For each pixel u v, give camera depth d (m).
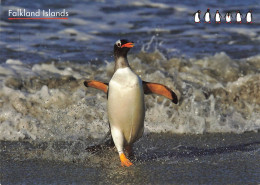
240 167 8.93
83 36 22.94
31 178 8.38
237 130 12.12
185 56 19.47
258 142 11.07
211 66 17.31
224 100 14.22
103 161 9.44
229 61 17.62
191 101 13.51
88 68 17.27
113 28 24.81
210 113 12.88
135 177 8.36
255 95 14.50
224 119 12.77
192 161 9.38
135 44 21.61
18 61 17.58
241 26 25.86
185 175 8.43
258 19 27.42
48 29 23.98
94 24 25.52
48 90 13.72
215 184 7.93
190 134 11.77
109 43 21.78
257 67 17.41
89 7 29.39
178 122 12.38
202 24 26.23
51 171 8.80
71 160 9.52
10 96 13.31
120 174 8.56
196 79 15.79
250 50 20.66
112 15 27.75
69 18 26.44
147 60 17.84
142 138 11.34
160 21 26.66
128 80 8.68
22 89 14.59
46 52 19.58
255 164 9.16
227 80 16.23
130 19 27.00
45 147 10.55
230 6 31.02
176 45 21.50
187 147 10.61
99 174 8.58
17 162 9.39
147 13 28.58
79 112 12.66
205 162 9.31
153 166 9.05
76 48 20.58
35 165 9.20
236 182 8.01
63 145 10.72
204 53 20.05
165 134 11.75
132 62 16.94
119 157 9.64
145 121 12.45
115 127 8.98
